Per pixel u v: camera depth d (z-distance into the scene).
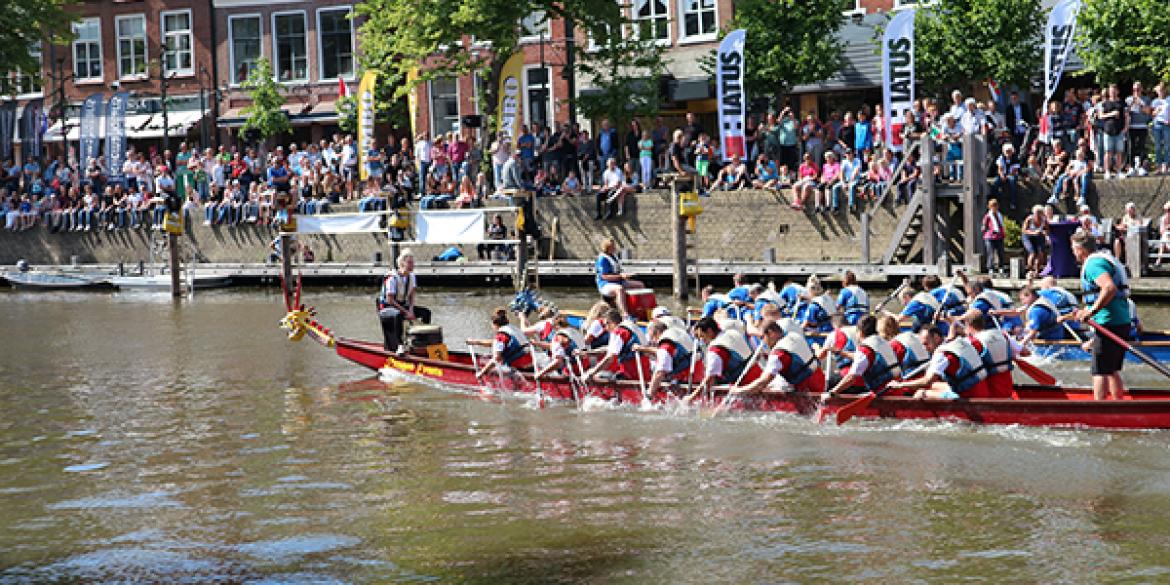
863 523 11.02
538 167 35.88
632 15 40.97
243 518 11.88
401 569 10.24
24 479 13.71
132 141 48.72
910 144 30.17
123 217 42.31
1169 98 27.81
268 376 20.23
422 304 30.28
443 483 12.90
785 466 13.00
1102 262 13.52
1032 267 27.00
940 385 14.35
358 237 38.06
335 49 46.00
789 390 14.81
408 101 40.84
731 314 20.14
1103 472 12.24
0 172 46.19
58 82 49.75
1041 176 29.23
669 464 13.30
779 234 32.41
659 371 15.41
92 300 35.78
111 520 11.96
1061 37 28.20
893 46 29.48
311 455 14.39
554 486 12.62
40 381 20.67
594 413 15.98
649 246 34.06
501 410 16.53
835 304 19.81
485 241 29.86
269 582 10.04
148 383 20.02
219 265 38.88
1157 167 28.05
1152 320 22.94
